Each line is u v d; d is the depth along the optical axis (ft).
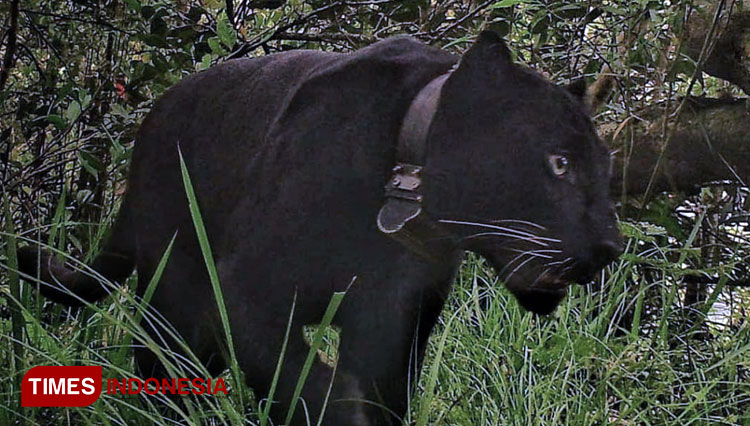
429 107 7.88
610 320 13.12
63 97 13.34
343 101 8.31
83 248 13.94
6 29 14.03
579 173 7.75
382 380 9.09
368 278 8.47
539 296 8.16
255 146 9.00
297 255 8.28
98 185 13.88
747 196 13.91
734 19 12.33
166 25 13.80
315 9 14.75
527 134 7.70
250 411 10.59
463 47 14.87
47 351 10.05
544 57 14.28
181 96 10.00
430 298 9.00
